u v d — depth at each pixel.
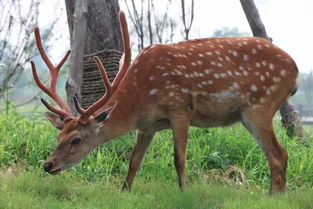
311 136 14.05
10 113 14.19
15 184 10.39
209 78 10.62
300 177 12.31
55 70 11.02
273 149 10.84
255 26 14.06
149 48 10.73
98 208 9.23
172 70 10.52
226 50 10.80
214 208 9.63
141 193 10.55
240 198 10.08
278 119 14.07
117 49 13.95
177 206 9.70
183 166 10.55
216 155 12.50
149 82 10.53
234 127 13.48
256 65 10.79
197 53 10.70
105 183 11.07
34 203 9.42
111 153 12.25
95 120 10.35
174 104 10.52
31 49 17.11
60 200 9.95
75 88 12.47
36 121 13.45
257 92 10.77
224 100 10.70
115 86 10.59
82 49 12.56
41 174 11.36
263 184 11.95
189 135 13.23
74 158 10.33
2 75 17.69
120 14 10.74
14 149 12.45
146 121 10.67
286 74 10.88
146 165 12.01
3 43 17.11
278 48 11.04
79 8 12.59
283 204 9.46
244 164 12.45
